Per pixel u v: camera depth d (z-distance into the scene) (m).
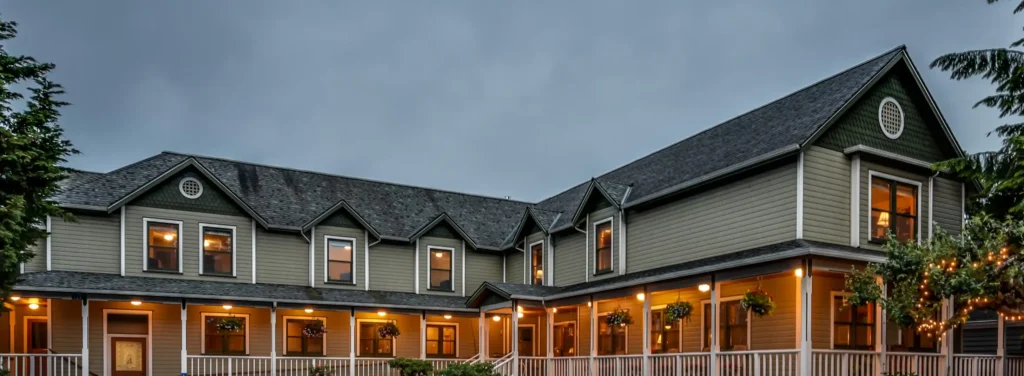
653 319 18.98
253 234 21.78
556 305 20.08
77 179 20.20
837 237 14.92
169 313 20.30
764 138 16.64
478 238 25.70
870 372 13.95
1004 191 17.62
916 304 11.14
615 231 20.27
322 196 24.23
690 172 18.12
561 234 22.92
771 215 15.35
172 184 20.81
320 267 22.67
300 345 21.95
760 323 15.72
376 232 23.36
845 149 15.33
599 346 20.91
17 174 12.61
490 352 24.56
